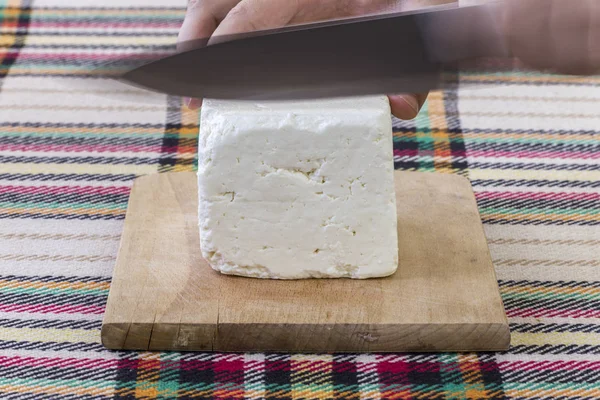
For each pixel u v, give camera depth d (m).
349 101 0.98
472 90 1.42
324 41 0.92
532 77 1.45
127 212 1.11
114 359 0.95
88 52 1.46
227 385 0.92
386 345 0.96
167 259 1.04
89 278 1.06
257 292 1.00
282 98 0.91
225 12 1.04
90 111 1.35
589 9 0.75
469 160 1.27
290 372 0.94
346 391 0.92
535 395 0.91
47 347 0.96
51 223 1.14
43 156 1.26
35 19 1.54
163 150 1.29
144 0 1.63
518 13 0.78
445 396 0.91
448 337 0.96
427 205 1.13
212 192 0.98
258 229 1.00
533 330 0.99
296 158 0.97
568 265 1.08
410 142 1.31
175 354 0.96
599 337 0.98
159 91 0.91
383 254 1.01
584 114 1.37
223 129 0.96
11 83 1.39
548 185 1.22
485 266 1.03
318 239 1.00
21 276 1.05
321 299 0.99
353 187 0.98
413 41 0.88
